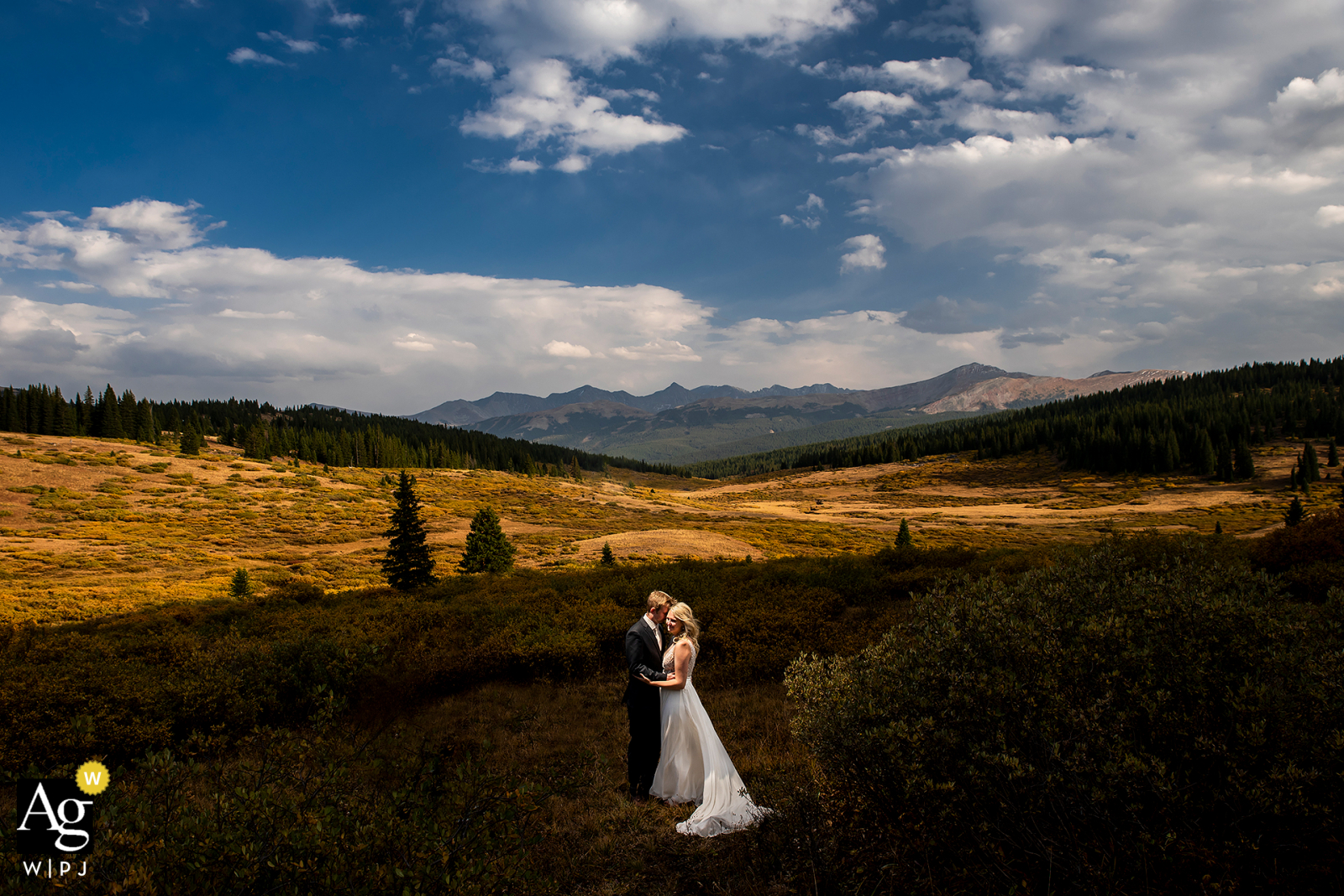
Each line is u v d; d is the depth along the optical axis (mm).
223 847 2359
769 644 8773
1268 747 2330
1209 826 2404
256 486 89250
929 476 149125
